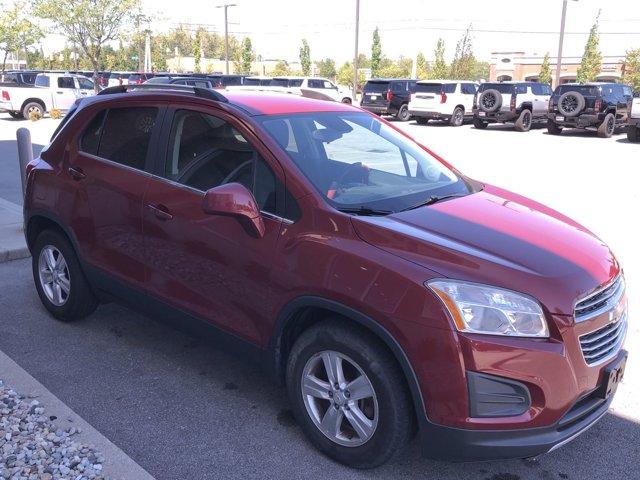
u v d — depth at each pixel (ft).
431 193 12.59
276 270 10.89
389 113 95.50
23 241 22.36
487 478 10.61
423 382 9.35
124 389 13.23
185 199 12.53
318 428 10.94
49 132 61.67
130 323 16.55
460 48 147.54
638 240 24.99
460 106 87.20
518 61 200.13
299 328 11.47
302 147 12.03
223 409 12.55
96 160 14.61
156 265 13.17
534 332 9.29
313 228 10.69
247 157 11.96
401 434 9.93
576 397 9.64
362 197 11.56
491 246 10.22
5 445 10.43
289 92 15.64
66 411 11.64
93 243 14.57
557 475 10.77
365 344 9.98
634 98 62.80
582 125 71.15
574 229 11.91
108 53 189.47
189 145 12.94
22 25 110.42
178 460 10.92
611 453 11.41
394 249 9.96
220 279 11.93
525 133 77.00
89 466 10.04
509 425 9.24
